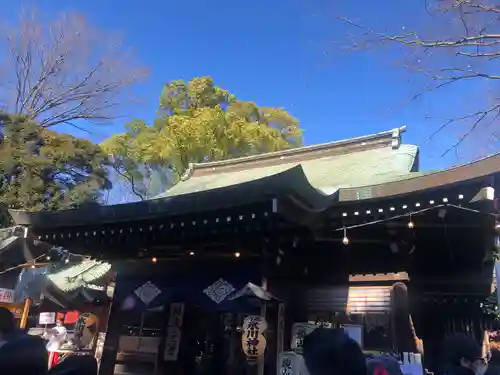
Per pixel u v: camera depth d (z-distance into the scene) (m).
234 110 21.42
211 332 7.55
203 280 7.51
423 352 6.15
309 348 2.07
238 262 7.25
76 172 15.21
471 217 5.63
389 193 5.48
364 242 6.40
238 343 7.28
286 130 22.33
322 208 5.61
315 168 10.10
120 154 20.27
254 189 5.35
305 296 6.62
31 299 11.35
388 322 6.25
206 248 7.42
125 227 7.14
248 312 6.89
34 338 2.39
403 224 5.94
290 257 6.78
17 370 2.19
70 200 14.01
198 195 5.97
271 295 6.33
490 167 4.79
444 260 6.62
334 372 1.94
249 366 6.16
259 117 22.25
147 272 8.19
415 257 6.50
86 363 2.57
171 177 20.44
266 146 19.84
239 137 19.39
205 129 18.72
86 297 10.59
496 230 5.46
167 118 20.83
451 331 6.62
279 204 5.17
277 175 5.06
